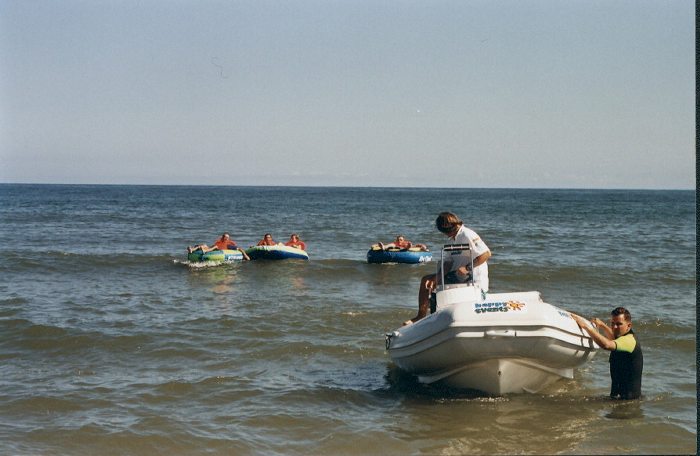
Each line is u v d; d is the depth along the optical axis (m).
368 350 11.70
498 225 48.62
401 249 25.55
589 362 11.02
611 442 7.66
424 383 9.84
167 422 8.12
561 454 7.32
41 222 48.09
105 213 62.28
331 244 33.66
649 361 11.02
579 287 18.77
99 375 10.10
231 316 14.30
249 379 9.98
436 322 8.90
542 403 9.02
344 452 7.39
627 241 34.44
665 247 31.03
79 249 29.03
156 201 100.38
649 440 7.71
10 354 11.31
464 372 9.13
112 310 15.05
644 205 97.25
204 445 7.50
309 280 20.95
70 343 11.95
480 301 8.79
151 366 10.62
